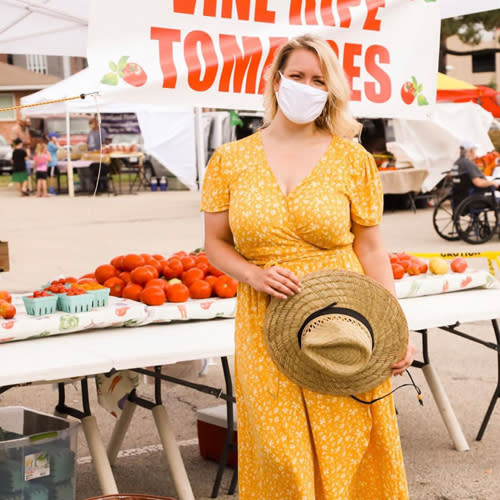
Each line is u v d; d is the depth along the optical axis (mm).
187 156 18375
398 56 4246
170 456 3674
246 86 3852
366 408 2629
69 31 5359
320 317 2494
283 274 2504
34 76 32000
